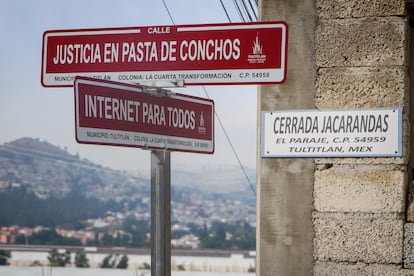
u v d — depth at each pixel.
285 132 6.15
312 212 6.10
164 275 4.86
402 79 6.02
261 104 6.20
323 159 6.10
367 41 6.07
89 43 5.55
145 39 5.50
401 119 5.99
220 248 122.62
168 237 4.92
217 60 5.42
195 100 5.32
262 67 5.36
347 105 6.08
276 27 5.36
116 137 4.76
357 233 6.02
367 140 6.04
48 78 5.61
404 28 6.04
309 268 6.09
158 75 5.47
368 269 6.02
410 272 5.96
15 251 81.12
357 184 6.04
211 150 5.46
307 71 6.14
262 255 6.16
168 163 5.03
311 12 6.16
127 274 71.31
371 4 6.07
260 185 6.19
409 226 5.98
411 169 6.45
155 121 4.99
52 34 5.61
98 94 4.68
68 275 75.00
